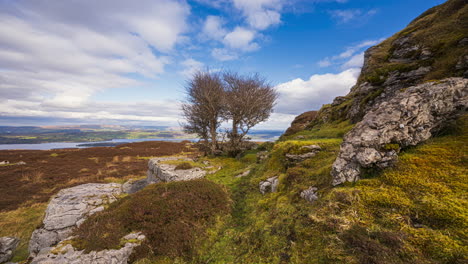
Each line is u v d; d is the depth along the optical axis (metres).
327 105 23.03
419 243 2.92
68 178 23.16
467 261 2.43
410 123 5.33
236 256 4.93
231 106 18.22
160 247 5.82
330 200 4.65
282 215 5.51
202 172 14.84
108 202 12.02
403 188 4.09
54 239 9.33
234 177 13.02
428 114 5.40
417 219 3.36
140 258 5.48
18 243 10.78
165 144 53.44
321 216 4.33
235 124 19.97
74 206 10.91
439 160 4.40
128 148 47.47
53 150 46.09
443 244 2.76
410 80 10.66
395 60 13.55
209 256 5.36
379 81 12.77
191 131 21.09
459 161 4.16
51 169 26.73
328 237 3.73
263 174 10.76
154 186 9.47
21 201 16.39
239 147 19.66
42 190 19.27
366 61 18.75
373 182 4.64
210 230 6.60
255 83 20.00
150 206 7.39
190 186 9.13
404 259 2.78
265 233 5.15
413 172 4.36
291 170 7.93
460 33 9.85
